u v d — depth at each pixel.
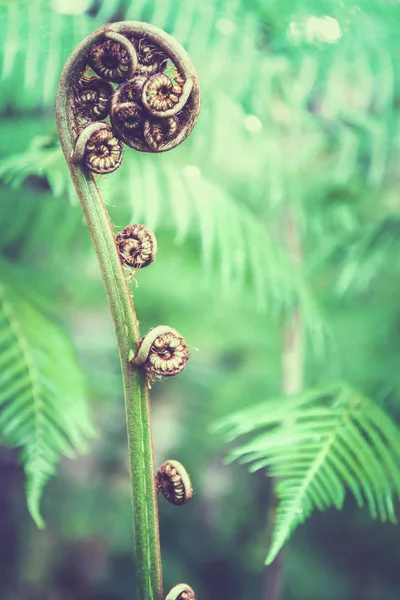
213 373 1.94
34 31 0.77
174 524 2.20
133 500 0.49
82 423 0.71
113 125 0.47
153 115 0.46
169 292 1.49
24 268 0.98
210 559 2.09
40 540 1.89
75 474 2.21
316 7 0.89
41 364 0.72
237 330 1.58
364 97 0.97
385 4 0.91
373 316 1.36
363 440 0.62
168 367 0.48
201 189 0.82
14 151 0.87
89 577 1.97
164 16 0.84
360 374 1.19
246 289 1.06
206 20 0.86
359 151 1.07
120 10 0.88
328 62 0.90
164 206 0.92
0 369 0.71
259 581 2.00
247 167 1.01
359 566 1.83
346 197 1.07
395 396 0.76
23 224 0.97
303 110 0.99
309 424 0.62
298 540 1.89
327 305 1.39
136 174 0.76
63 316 1.12
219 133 0.89
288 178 1.01
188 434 1.99
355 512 1.73
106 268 0.47
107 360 1.74
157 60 0.47
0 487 1.65
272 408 0.64
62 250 1.18
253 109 0.90
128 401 0.48
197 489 2.07
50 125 0.91
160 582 0.50
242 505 2.20
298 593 1.73
